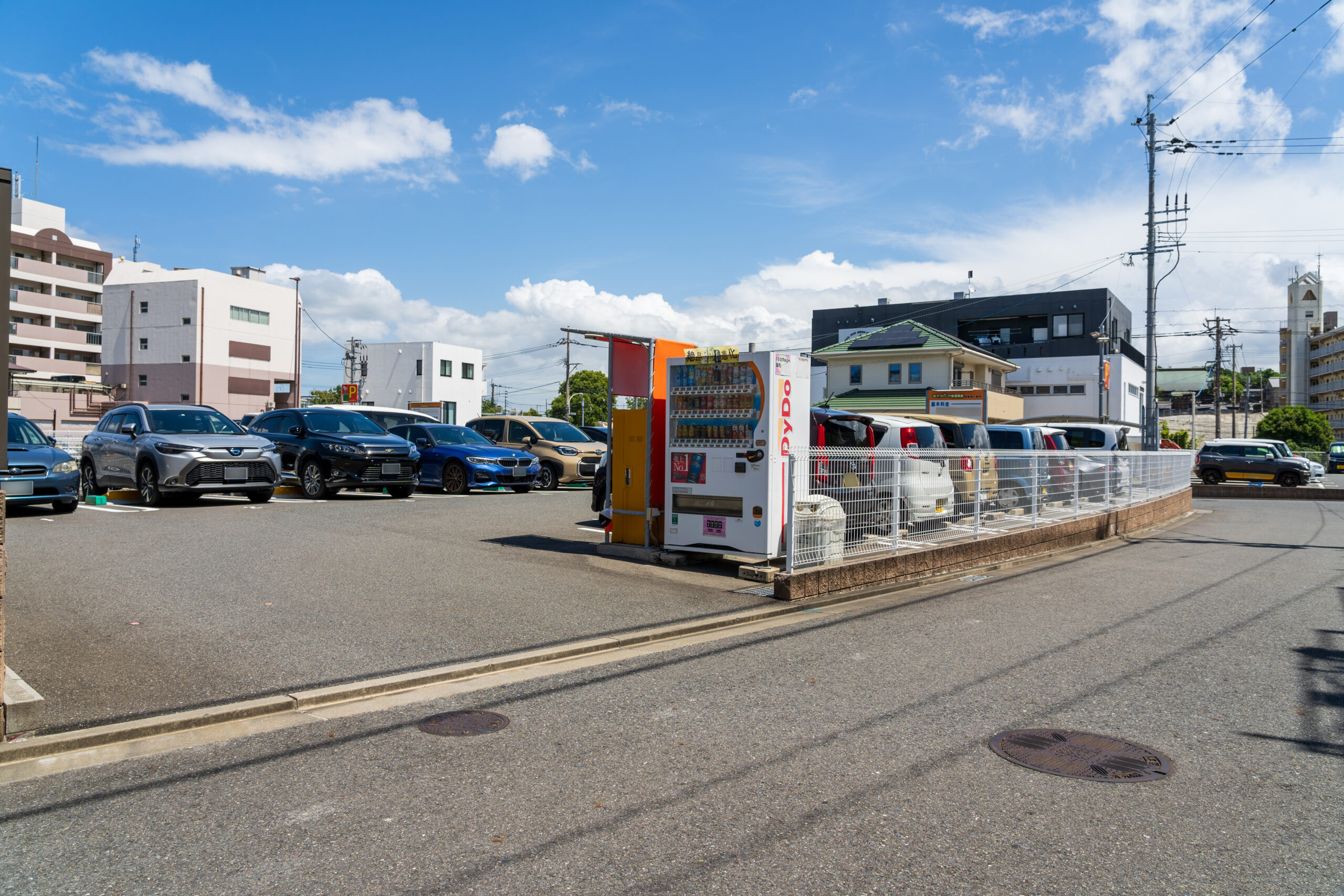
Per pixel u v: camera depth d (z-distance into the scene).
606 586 7.88
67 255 58.25
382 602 6.85
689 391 8.95
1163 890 2.74
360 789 3.49
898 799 3.44
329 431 15.45
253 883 2.74
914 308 59.25
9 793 3.43
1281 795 3.53
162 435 13.14
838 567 8.16
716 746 4.03
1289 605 7.79
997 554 10.71
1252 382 117.12
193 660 5.16
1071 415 53.44
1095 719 4.47
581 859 2.91
